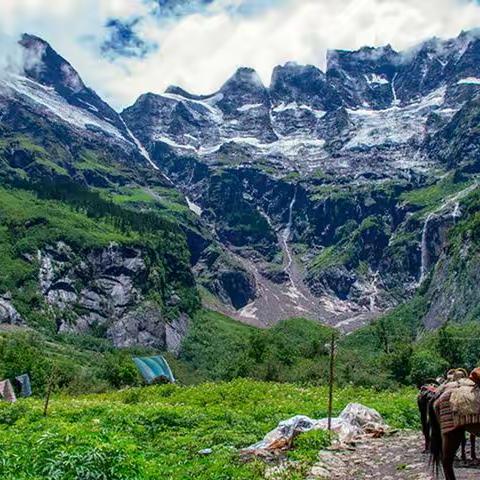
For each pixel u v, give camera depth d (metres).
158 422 25.91
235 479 15.77
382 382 86.75
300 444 20.05
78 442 14.91
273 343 109.06
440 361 94.88
